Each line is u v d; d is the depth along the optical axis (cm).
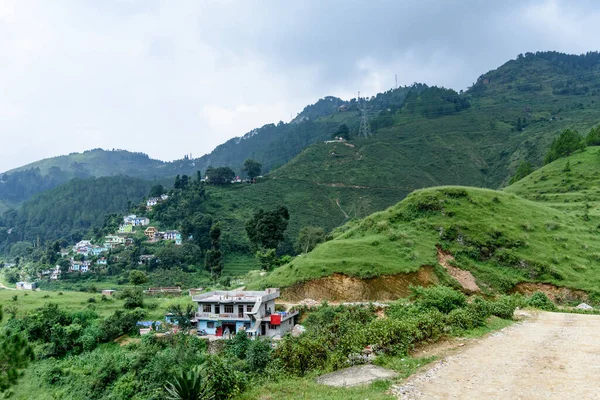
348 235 7106
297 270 6081
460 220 6669
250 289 6134
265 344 3064
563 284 5612
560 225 6881
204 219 13950
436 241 6331
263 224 9512
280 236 9644
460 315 2972
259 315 4934
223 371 2097
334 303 5575
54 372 4522
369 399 1669
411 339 2434
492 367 2042
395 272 5725
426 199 7062
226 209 15888
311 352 2431
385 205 16925
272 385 2073
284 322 5050
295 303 5688
